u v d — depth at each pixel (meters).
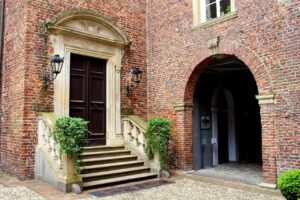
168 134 8.42
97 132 8.97
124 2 10.06
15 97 7.93
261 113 7.08
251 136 12.41
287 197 4.09
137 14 10.45
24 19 7.78
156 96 10.09
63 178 6.41
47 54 7.97
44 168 7.16
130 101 9.86
